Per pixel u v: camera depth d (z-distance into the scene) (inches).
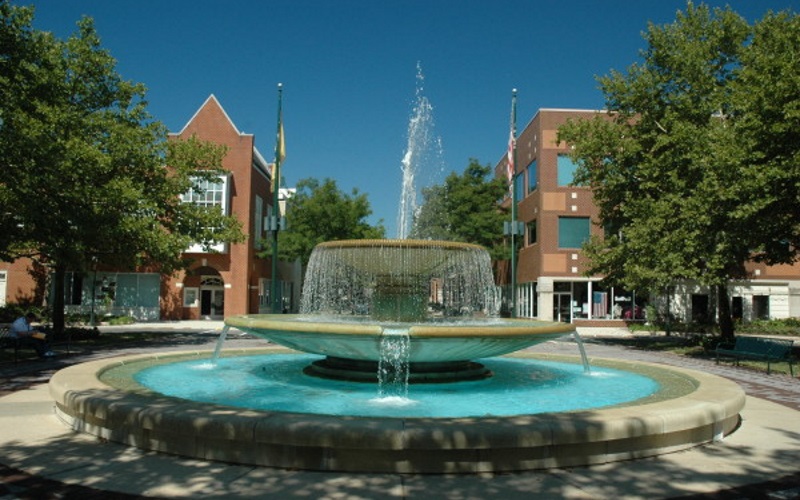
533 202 1489.9
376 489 199.2
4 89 636.1
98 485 202.4
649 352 824.3
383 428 215.5
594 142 939.3
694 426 256.7
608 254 925.2
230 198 1502.2
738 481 214.5
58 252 758.5
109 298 1381.6
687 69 864.9
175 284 1502.2
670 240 776.3
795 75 617.9
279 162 1098.1
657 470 226.5
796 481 215.0
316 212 1539.1
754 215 658.2
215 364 493.0
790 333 1285.7
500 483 207.8
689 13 911.0
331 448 217.6
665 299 1422.2
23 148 607.2
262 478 209.9
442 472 216.7
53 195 677.3
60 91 767.7
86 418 273.0
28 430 282.0
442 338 340.8
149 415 240.1
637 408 258.5
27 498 189.9
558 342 1004.6
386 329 337.4
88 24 892.0
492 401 334.0
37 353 616.4
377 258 439.5
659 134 891.4
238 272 1489.9
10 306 1363.2
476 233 1560.0
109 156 784.9
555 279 1408.7
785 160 628.4
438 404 323.0
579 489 203.0
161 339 923.4
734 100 699.4
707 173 721.0
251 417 229.6
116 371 421.1
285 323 368.5
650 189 893.2
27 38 666.2
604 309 1437.0
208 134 1517.0
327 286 473.1
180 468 221.1
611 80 941.2
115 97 915.4
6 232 715.4
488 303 468.8
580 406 323.3
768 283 1439.5
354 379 389.4
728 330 912.9
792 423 317.1
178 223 928.3
